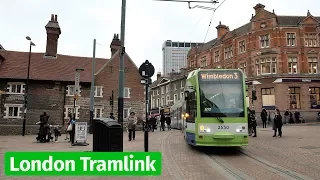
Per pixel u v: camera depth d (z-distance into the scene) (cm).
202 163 982
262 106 3962
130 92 3706
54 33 3762
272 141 1591
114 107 3619
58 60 3725
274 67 3994
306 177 762
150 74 1171
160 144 1501
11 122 3231
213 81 1221
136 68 3809
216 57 5059
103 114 3541
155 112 7000
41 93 3372
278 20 4206
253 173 821
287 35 4050
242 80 1229
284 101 3816
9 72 3328
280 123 1831
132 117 1791
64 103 3428
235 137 1146
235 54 4544
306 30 4047
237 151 1253
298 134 1998
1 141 1914
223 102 1184
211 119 1164
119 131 954
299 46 4003
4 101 3247
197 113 1180
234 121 1160
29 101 3309
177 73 6481
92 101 2528
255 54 4153
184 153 1208
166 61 11625
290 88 3884
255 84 4056
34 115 3297
